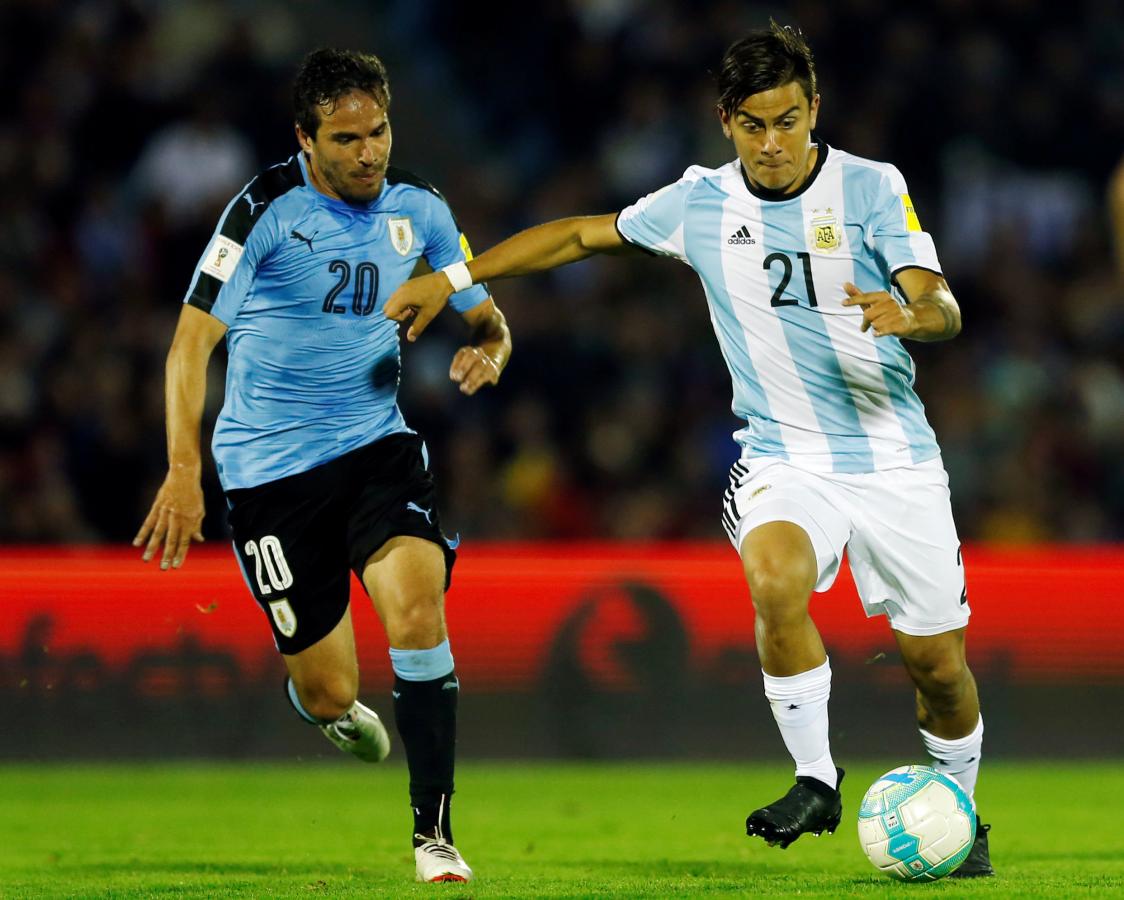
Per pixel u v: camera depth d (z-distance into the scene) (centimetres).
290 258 1888
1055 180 5866
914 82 5872
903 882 1661
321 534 1966
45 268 4928
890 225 1731
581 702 3541
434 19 6425
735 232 1773
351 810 2812
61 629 3403
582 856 2148
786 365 1786
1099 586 3631
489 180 6028
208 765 3447
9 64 5325
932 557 1761
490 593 3541
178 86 5297
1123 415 5122
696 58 5875
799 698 1673
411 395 4731
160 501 1789
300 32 6056
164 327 4781
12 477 4356
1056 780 3341
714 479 4831
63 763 3397
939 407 4991
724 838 2408
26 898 1648
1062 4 6147
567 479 4744
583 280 5216
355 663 2044
